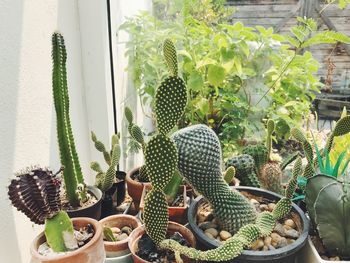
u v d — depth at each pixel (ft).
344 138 3.66
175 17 6.49
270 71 5.70
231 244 2.35
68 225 2.29
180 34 5.66
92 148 4.31
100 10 3.78
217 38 5.10
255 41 5.56
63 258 2.12
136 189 3.67
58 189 2.23
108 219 3.11
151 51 5.43
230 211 2.76
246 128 5.33
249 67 5.64
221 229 2.91
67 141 2.89
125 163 5.14
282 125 5.51
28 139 2.92
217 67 4.97
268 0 8.46
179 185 3.50
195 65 5.34
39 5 3.02
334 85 7.97
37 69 3.03
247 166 3.74
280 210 2.86
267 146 4.02
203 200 3.25
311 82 5.97
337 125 3.16
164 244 2.50
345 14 8.03
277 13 8.54
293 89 5.83
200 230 2.78
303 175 3.28
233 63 5.10
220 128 5.92
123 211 4.00
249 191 3.41
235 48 5.18
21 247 2.80
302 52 8.16
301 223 2.94
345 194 2.66
